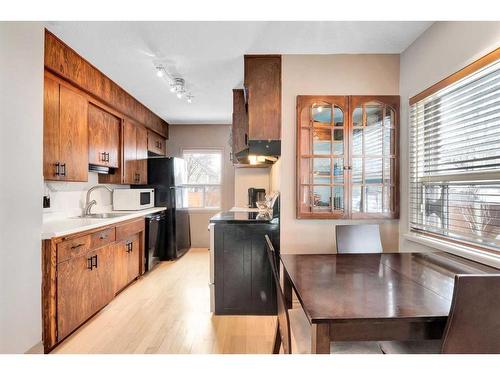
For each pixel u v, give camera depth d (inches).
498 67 68.8
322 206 110.2
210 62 114.7
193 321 103.0
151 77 129.3
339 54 110.5
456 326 44.2
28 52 74.5
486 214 72.9
